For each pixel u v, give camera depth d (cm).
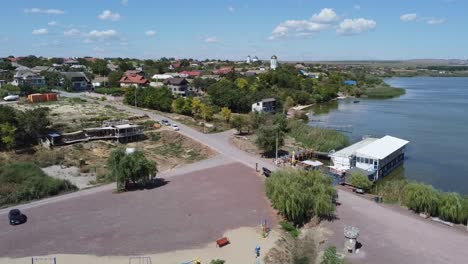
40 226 4841
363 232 4625
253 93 14750
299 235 4572
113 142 8869
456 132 11194
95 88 16862
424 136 10675
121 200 5694
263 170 6850
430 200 5122
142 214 5175
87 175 6988
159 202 5600
